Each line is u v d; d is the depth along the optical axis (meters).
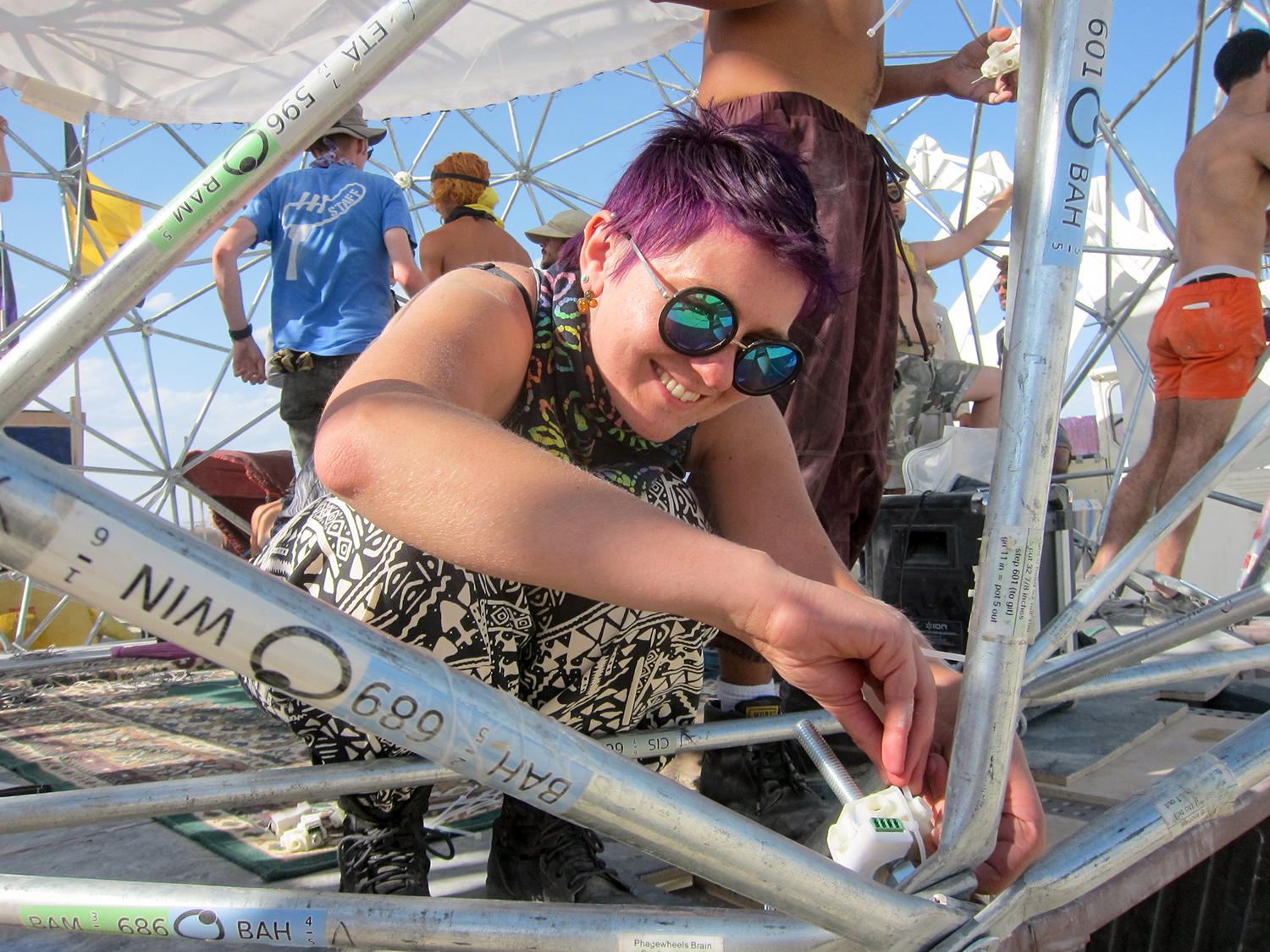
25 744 2.50
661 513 0.83
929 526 2.82
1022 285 0.85
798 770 1.97
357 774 1.15
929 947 0.85
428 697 0.61
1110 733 2.16
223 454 4.60
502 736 0.63
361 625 0.61
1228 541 5.35
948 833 0.88
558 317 1.21
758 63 2.18
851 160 2.12
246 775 1.14
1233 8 4.61
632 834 0.69
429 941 0.85
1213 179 3.74
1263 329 3.69
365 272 3.81
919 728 0.98
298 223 3.78
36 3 3.96
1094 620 3.38
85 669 4.04
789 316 1.10
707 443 1.43
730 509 1.40
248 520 5.29
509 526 0.79
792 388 2.04
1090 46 0.80
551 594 1.25
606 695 1.33
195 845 1.62
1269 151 3.58
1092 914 1.08
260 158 0.82
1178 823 1.01
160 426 5.51
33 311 5.29
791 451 1.44
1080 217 0.82
